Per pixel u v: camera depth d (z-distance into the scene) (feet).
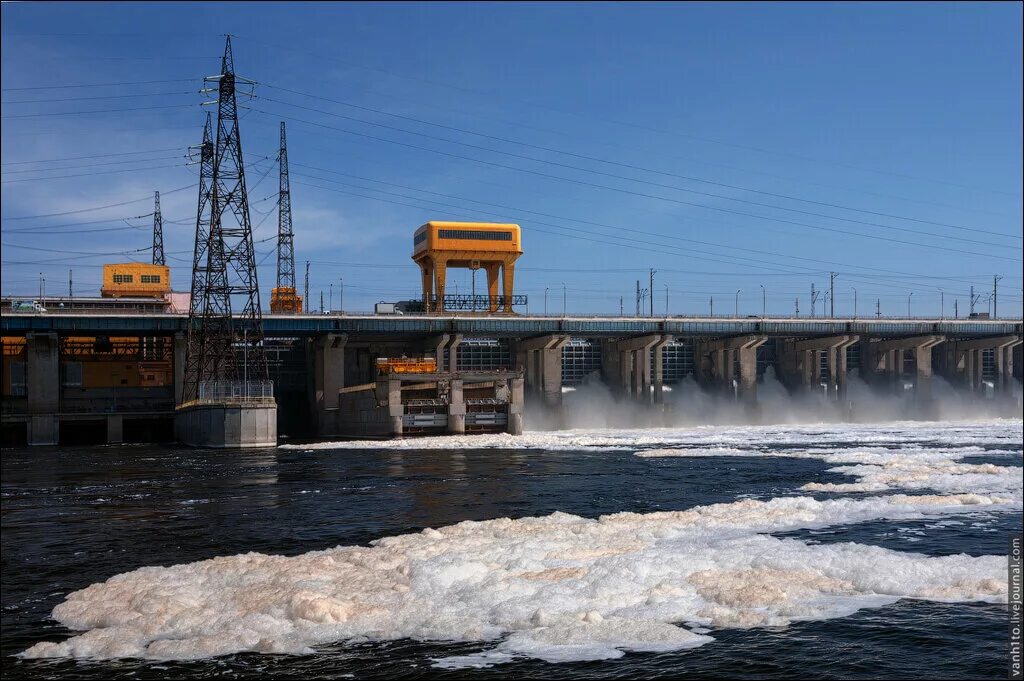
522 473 237.66
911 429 464.65
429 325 503.20
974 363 651.25
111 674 76.84
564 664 77.20
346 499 186.39
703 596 94.27
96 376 518.78
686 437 395.75
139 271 526.16
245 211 440.45
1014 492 171.53
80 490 211.20
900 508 151.53
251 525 152.87
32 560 124.67
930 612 89.71
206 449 366.84
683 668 76.18
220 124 435.12
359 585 98.43
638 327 541.75
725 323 558.15
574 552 113.29
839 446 331.98
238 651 81.46
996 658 77.92
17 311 457.68
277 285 578.66
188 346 441.68
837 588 96.53
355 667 77.41
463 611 90.43
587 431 471.21
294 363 543.80
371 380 538.88
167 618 90.12
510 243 535.60
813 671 75.56
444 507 173.27
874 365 643.86
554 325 526.16
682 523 138.21
